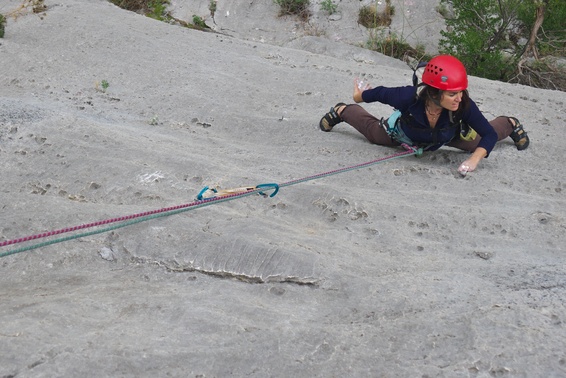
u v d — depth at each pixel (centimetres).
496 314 354
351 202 486
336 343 341
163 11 1348
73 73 785
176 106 711
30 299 379
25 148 577
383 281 396
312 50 1168
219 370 321
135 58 832
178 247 433
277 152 605
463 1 1192
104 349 323
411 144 568
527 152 605
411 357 330
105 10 1030
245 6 1417
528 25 1163
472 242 452
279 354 332
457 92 493
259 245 425
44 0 1038
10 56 813
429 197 509
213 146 616
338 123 666
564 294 379
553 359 323
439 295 381
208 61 845
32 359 312
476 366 321
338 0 1416
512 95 793
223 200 458
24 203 493
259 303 381
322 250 430
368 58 1152
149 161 554
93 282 412
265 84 783
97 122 638
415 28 1347
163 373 314
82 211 477
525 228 466
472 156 539
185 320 356
